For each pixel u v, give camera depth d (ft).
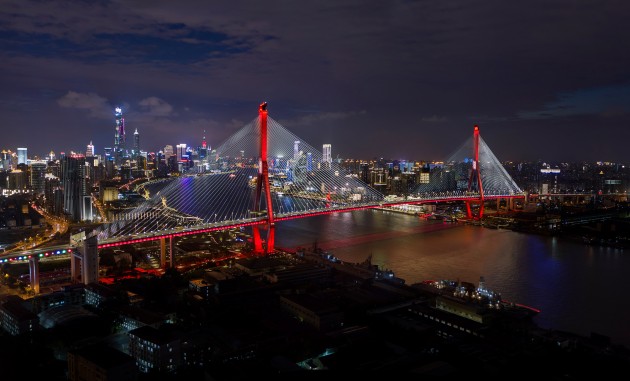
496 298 592.60
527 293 654.94
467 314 529.04
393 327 503.20
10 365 411.13
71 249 654.12
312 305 515.91
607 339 483.51
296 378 374.22
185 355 416.26
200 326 487.61
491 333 491.72
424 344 463.01
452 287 636.48
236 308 537.65
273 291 609.01
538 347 456.45
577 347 464.65
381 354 426.92
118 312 505.66
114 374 355.77
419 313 547.90
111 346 436.35
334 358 417.28
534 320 556.92
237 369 386.32
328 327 491.72
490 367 408.67
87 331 467.93
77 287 569.23
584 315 575.79
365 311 545.44
